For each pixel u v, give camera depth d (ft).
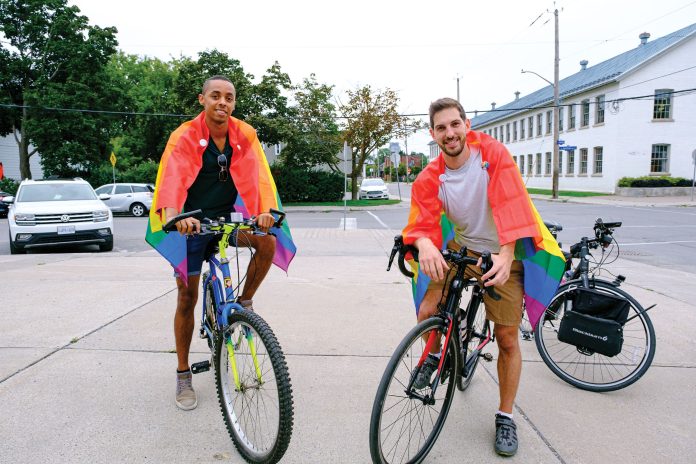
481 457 8.18
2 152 109.70
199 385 10.77
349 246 33.45
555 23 84.07
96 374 11.21
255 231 8.52
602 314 10.48
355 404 9.89
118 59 133.80
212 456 8.14
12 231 32.58
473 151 8.45
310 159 95.30
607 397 10.38
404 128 93.30
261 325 7.69
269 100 89.76
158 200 8.76
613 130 89.10
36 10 84.58
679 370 11.73
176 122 96.99
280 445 7.29
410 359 7.66
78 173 95.30
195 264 9.58
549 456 8.21
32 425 8.99
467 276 8.96
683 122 87.71
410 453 7.89
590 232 41.81
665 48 84.28
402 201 98.89
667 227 44.88
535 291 8.57
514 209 7.93
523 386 10.93
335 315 15.85
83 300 17.40
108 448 8.30
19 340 13.33
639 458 8.14
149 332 14.01
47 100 80.89
